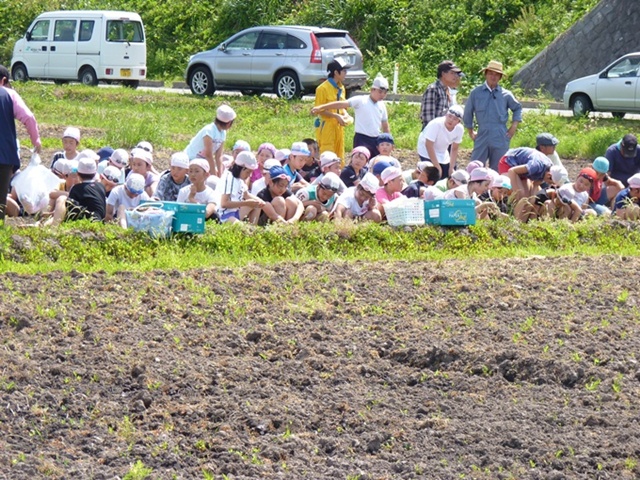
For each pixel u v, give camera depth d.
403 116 34.06
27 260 13.96
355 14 51.88
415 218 16.20
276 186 16.28
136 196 15.91
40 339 10.84
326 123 20.06
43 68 45.28
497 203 17.69
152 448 8.93
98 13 44.06
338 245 15.34
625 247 16.31
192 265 13.74
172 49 54.66
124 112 34.69
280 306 12.09
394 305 12.23
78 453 8.85
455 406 9.81
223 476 8.49
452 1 50.81
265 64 39.38
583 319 11.79
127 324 11.32
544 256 15.15
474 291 12.78
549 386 10.21
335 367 10.54
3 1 57.72
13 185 16.95
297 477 8.52
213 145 18.09
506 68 45.34
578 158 28.39
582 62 43.22
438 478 8.55
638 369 10.43
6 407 9.41
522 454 8.91
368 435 9.25
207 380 10.12
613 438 9.13
